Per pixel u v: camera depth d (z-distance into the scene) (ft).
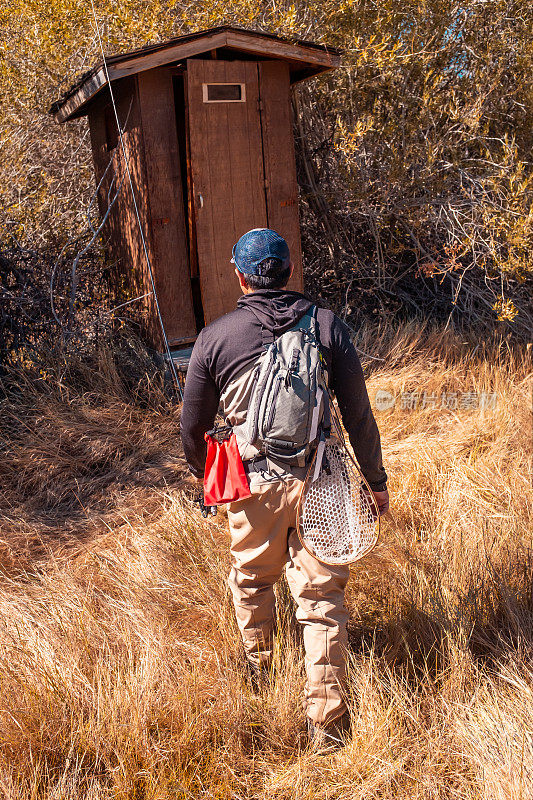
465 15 19.60
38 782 6.82
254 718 7.66
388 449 13.76
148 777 6.91
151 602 9.49
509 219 18.40
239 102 16.39
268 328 6.79
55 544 11.58
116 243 18.07
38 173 20.31
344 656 7.20
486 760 6.93
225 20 18.33
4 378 15.52
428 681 8.00
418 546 10.58
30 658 8.20
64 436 14.02
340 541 6.91
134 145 16.14
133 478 13.33
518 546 10.14
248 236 7.08
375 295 20.30
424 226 19.71
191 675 7.98
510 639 8.55
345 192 19.63
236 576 7.63
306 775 6.99
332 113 20.12
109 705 7.45
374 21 19.06
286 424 6.52
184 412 7.27
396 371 17.06
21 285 16.56
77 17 18.12
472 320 19.98
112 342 16.75
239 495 6.74
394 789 6.91
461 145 19.79
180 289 16.81
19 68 19.29
